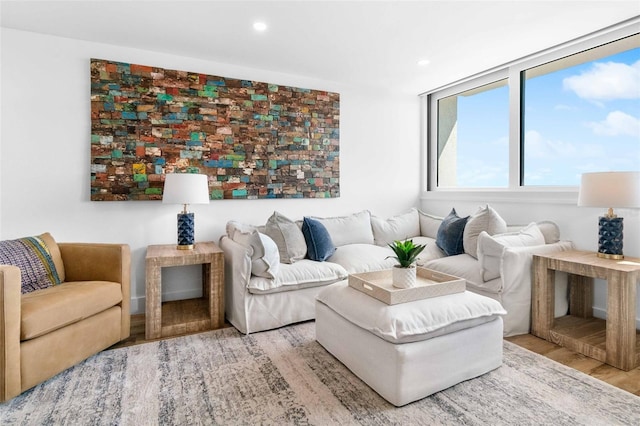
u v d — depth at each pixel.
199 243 3.27
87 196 2.95
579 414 1.67
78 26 2.68
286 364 2.18
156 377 2.03
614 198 2.38
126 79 3.03
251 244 2.69
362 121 4.25
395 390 1.73
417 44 3.02
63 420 1.64
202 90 3.32
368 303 2.01
